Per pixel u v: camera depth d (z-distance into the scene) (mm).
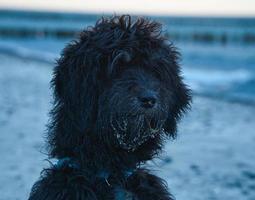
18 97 20453
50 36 113500
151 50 4879
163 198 4812
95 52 4730
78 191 4496
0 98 20047
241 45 91438
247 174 9586
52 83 4848
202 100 20375
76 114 4645
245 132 13719
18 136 12445
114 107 4629
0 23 121875
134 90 4621
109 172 4676
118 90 4641
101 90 4695
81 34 4949
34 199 4637
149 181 4855
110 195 4570
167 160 10344
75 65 4695
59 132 4742
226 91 23438
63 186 4539
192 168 9891
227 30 101750
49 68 35188
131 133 4652
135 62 4836
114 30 4863
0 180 8781
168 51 5047
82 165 4621
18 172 9242
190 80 28672
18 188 8391
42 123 14297
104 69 4734
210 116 16422
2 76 29859
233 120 15750
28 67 36031
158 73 4914
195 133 13391
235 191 8641
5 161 10023
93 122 4652
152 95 4570
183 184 8914
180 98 5098
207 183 8984
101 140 4660
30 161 10000
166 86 4934
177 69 5125
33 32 115000
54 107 4836
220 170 9820
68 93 4672
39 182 4746
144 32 4941
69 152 4711
